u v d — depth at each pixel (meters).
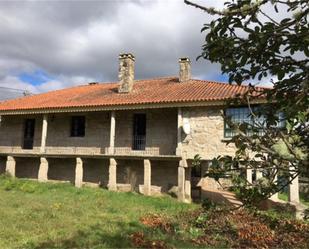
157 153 18.42
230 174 2.35
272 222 3.10
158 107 17.27
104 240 8.35
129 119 19.48
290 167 2.16
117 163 18.84
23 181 19.34
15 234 8.77
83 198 15.27
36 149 21.83
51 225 9.82
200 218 2.86
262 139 2.29
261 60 2.25
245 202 2.29
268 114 2.38
